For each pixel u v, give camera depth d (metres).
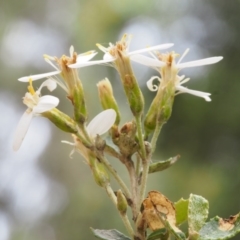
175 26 0.42
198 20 0.41
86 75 0.52
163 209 0.19
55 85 0.20
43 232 0.57
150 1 0.44
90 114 0.53
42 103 0.19
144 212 0.19
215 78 0.39
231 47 0.40
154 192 0.19
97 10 0.51
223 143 0.40
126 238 0.19
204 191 0.41
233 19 0.40
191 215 0.18
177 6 0.42
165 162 0.20
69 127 0.20
